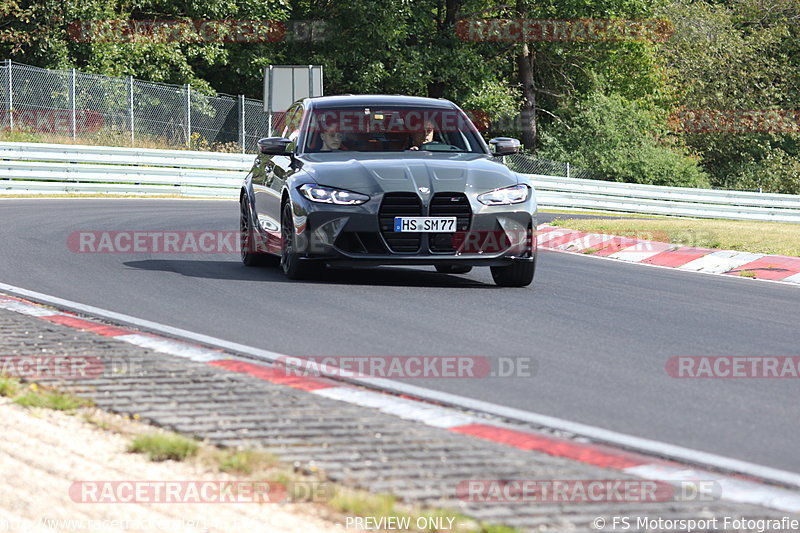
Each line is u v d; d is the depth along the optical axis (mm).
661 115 173125
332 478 15461
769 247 50500
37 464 16078
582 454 17156
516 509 14344
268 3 132875
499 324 29047
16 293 31516
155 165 88188
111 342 24578
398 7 133750
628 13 161375
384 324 28359
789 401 21703
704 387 22641
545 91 165125
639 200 114000
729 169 190750
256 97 136625
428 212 33875
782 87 195875
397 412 19469
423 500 14617
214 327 27297
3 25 110875
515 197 35156
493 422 19062
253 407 19297
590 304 33531
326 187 34312
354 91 135000
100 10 114000
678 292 37781
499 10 155125
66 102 96375
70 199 75125
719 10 196500
